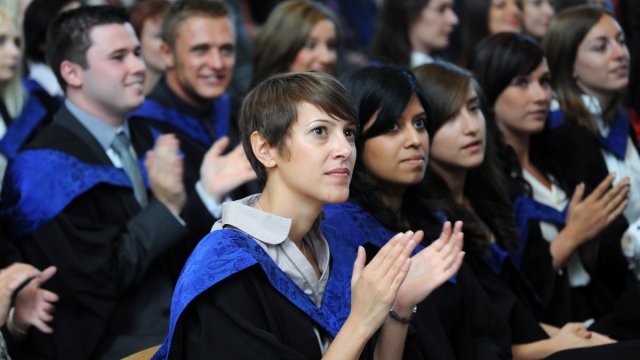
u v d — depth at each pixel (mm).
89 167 4020
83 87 4129
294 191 2580
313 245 2709
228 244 2480
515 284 4266
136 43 4219
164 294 4043
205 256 2467
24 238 3910
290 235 2605
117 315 3938
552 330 4133
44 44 5156
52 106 5035
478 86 4070
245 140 2668
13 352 3686
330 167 2521
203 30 4973
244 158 4164
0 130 4812
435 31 6398
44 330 3518
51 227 3867
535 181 4742
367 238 3324
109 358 3805
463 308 3564
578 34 4973
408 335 2963
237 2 8633
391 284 2408
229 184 4102
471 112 3979
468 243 3967
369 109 3385
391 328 2822
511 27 6781
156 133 4836
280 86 2605
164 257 4156
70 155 4020
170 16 5062
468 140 3955
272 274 2480
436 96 3949
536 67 4613
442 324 3445
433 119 3688
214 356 2344
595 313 4684
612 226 4742
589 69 4977
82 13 4137
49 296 3518
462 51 6859
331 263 2746
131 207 4090
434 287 2775
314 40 5535
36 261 3883
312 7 5602
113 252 3898
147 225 3938
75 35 4098
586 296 4711
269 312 2447
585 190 4793
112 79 4098
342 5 9711
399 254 2428
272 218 2557
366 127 3408
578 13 5031
